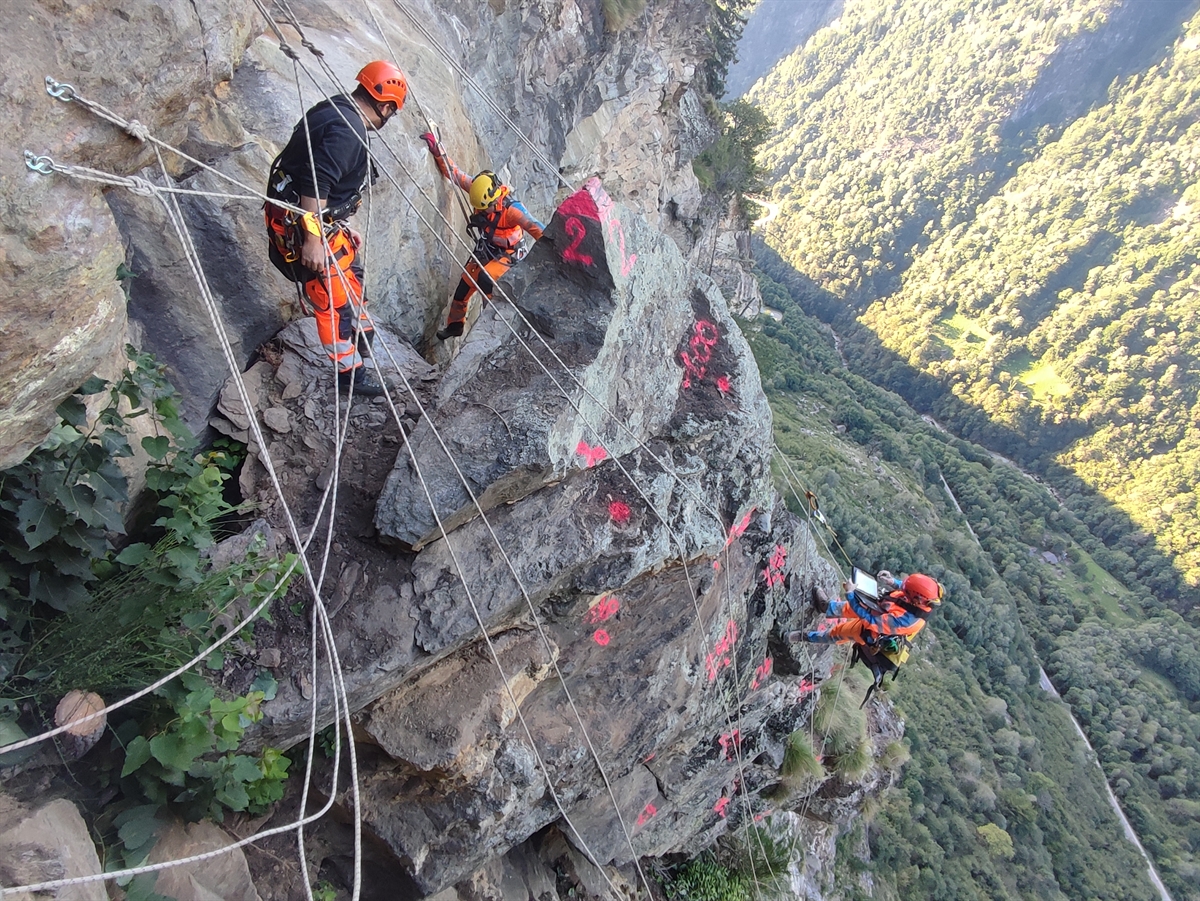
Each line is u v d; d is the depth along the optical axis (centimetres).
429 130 525
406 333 538
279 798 362
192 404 393
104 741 310
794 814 1075
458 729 389
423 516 367
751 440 548
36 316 213
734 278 4275
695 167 3044
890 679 674
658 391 495
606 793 587
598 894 634
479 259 516
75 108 219
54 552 282
